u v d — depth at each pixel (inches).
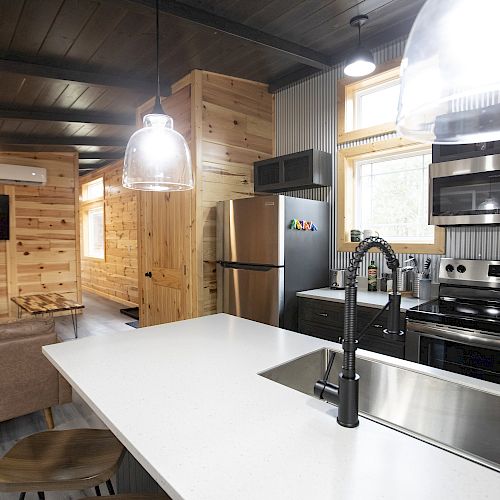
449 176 94.5
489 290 97.5
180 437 34.5
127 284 281.4
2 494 75.8
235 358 56.6
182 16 93.7
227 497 26.7
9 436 98.2
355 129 133.6
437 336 84.7
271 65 133.3
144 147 67.3
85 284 364.5
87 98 145.3
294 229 122.3
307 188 141.8
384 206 130.3
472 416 46.3
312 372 59.5
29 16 95.0
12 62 115.3
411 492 27.1
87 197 360.8
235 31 103.5
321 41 116.0
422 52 34.9
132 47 113.0
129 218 276.8
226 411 39.6
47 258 235.5
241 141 146.9
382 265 123.3
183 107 139.2
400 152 124.1
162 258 154.4
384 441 34.1
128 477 58.6
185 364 53.8
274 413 39.2
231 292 130.9
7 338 92.5
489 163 87.3
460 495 26.9
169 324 78.5
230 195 143.7
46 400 97.3
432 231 118.5
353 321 37.1
